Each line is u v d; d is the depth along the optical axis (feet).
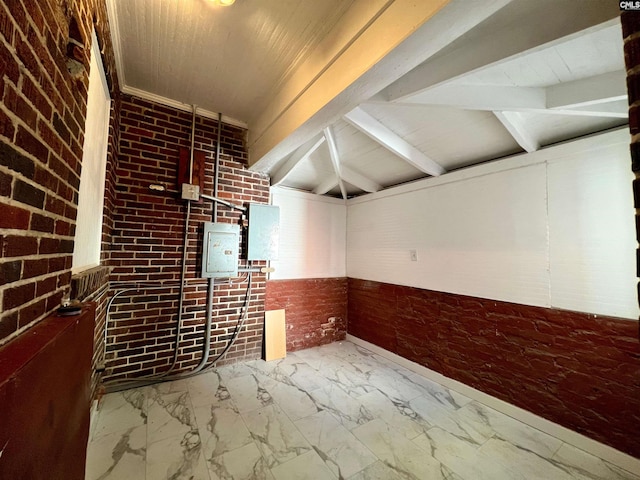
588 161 6.02
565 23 3.55
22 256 2.12
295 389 7.91
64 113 2.93
